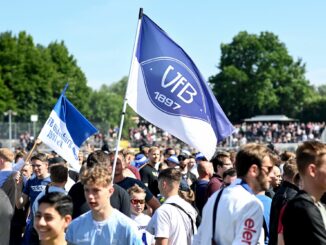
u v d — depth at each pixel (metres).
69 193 7.62
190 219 7.21
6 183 9.39
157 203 9.01
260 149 5.40
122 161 9.05
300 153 5.17
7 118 95.00
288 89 110.00
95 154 7.91
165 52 9.29
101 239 5.74
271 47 110.25
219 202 5.35
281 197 6.41
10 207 7.23
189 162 14.66
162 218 7.11
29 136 54.34
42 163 10.34
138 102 9.20
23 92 99.00
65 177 8.26
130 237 5.73
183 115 9.05
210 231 5.38
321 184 5.09
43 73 101.19
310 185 5.12
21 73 99.06
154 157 13.01
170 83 9.16
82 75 114.88
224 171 9.12
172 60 9.24
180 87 9.15
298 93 111.00
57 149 10.04
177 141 61.69
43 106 101.31
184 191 8.84
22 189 10.74
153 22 9.38
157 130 70.75
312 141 5.22
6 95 95.62
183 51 9.28
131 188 8.44
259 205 5.20
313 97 116.50
